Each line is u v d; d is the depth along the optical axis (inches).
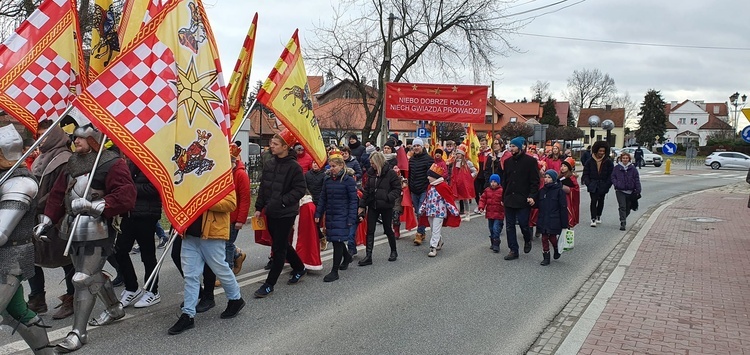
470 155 576.7
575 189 400.2
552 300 247.3
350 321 212.5
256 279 272.5
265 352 179.5
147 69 172.2
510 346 190.2
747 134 523.8
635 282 273.7
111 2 204.5
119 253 216.1
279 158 243.6
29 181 142.4
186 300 195.2
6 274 138.6
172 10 179.5
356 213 279.3
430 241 363.6
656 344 187.3
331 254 338.6
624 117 3361.2
